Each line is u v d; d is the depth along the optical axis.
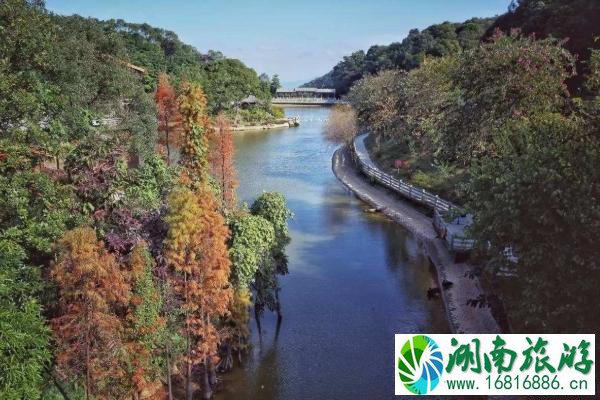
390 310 25.81
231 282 20.50
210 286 17.14
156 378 16.44
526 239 15.66
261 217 22.89
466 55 33.59
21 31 23.09
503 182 16.66
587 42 41.88
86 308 13.38
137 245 15.76
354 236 36.84
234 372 20.80
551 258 14.99
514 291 21.00
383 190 47.53
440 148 43.28
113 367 14.33
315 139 84.44
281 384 20.03
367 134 79.06
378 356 21.86
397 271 30.61
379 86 70.00
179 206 16.16
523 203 15.52
